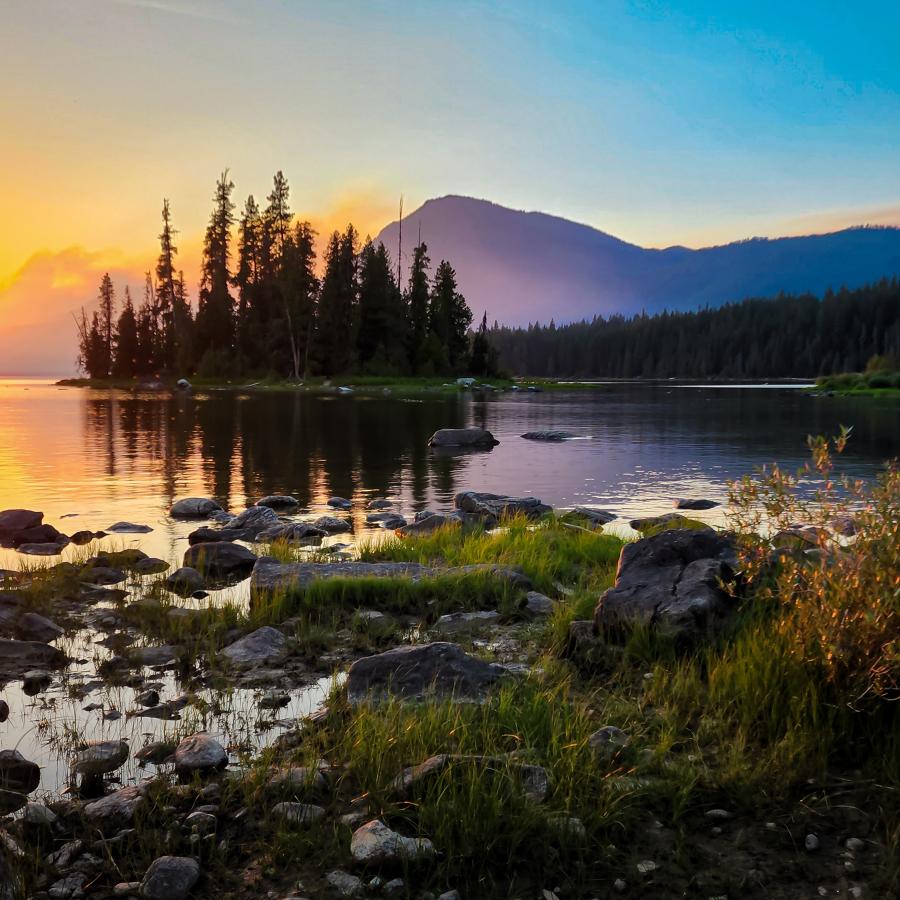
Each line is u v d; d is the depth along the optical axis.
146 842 3.96
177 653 7.03
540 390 96.31
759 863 3.76
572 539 11.83
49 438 31.69
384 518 14.75
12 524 13.27
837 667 5.04
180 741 5.17
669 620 6.38
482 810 4.01
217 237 105.00
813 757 4.60
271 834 4.07
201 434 33.75
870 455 25.75
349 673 5.91
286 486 19.33
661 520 13.85
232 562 10.60
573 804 4.18
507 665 6.53
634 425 39.84
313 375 96.38
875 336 191.88
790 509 6.14
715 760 4.71
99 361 121.06
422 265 109.12
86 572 10.09
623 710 5.41
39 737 5.29
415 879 3.69
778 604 6.37
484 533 12.77
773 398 74.06
